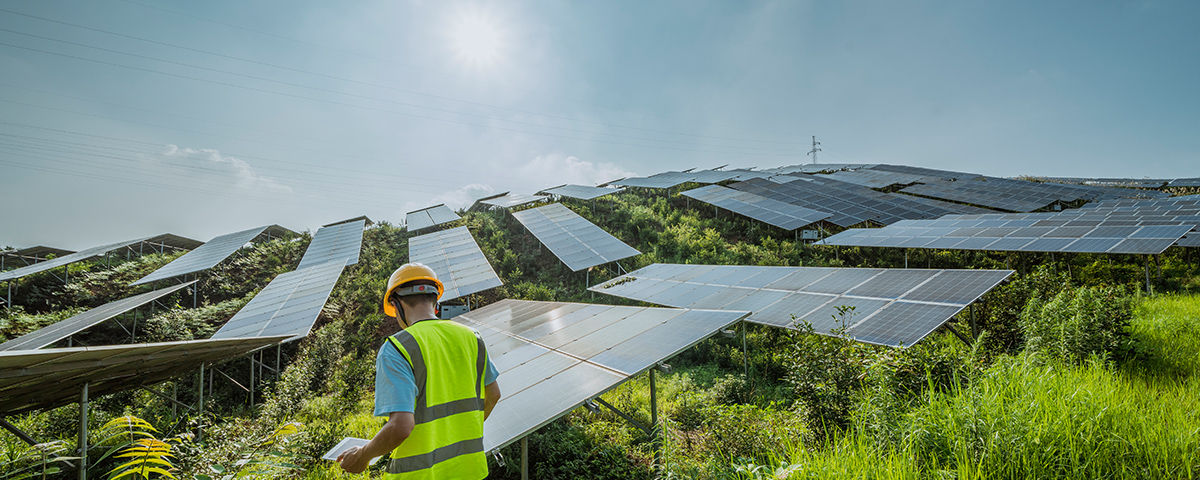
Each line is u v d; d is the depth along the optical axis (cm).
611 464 805
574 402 695
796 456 457
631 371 771
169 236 3556
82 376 686
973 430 426
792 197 3681
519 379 851
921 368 629
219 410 1442
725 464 602
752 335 1553
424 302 293
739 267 1767
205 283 2667
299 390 1406
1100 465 387
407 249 3128
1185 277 1844
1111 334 769
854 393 584
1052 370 547
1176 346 835
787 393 1032
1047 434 403
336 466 891
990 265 2253
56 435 1159
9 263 3516
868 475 397
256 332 1641
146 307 2272
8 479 362
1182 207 2455
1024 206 3397
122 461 1012
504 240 3189
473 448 258
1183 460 381
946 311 922
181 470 545
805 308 1182
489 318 1642
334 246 3155
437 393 253
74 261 2773
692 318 992
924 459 425
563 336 1078
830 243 2511
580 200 4038
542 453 895
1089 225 1905
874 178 4691
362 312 2331
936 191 4078
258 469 369
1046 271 1078
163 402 1452
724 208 3444
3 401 727
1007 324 1010
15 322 2208
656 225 3272
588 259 2478
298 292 2050
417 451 244
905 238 2278
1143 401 513
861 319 1009
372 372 1644
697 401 1077
